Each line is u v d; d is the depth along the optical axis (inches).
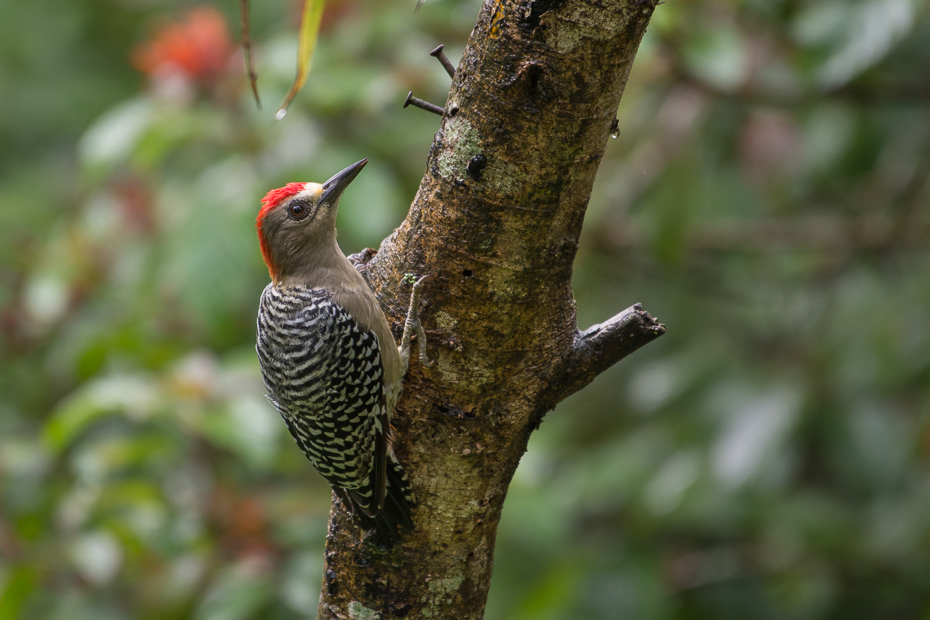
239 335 455.8
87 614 387.5
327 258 317.7
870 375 436.8
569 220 243.6
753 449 423.8
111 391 363.9
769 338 487.2
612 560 458.6
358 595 269.6
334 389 283.7
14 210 522.0
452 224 244.8
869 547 446.0
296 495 400.5
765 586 475.5
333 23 418.6
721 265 520.1
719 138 489.4
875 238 474.3
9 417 508.7
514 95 227.8
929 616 418.3
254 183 384.2
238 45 435.2
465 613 271.9
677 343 509.0
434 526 264.5
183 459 421.1
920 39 447.8
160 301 433.4
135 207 438.9
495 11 228.1
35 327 484.4
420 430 262.2
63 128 628.1
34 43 643.5
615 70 224.8
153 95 399.2
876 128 453.7
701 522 462.9
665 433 472.4
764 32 431.8
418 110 430.6
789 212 514.9
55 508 415.8
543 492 411.8
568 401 533.0
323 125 411.2
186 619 378.6
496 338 251.3
